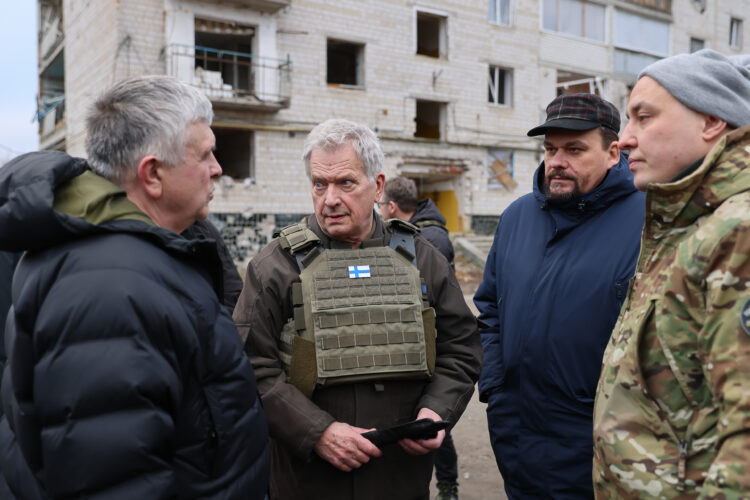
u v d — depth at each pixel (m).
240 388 1.22
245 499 1.20
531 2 18.30
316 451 1.71
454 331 2.00
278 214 14.48
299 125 14.70
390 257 1.92
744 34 23.00
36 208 1.05
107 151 1.24
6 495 1.12
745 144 1.18
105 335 1.02
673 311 1.19
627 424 1.27
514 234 2.24
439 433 1.79
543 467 1.97
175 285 1.15
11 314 1.13
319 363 1.75
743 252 1.06
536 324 2.01
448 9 16.86
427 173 16.83
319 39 14.89
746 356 1.02
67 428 0.98
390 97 16.00
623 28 20.03
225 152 15.79
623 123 20.02
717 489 1.02
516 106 18.17
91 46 14.04
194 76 13.22
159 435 1.02
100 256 1.09
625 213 2.01
